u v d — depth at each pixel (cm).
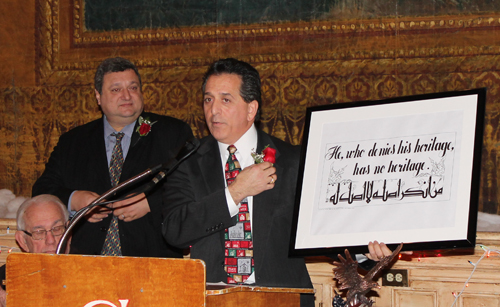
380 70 338
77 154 304
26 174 382
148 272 156
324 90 346
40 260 163
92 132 309
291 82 351
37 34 383
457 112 199
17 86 386
